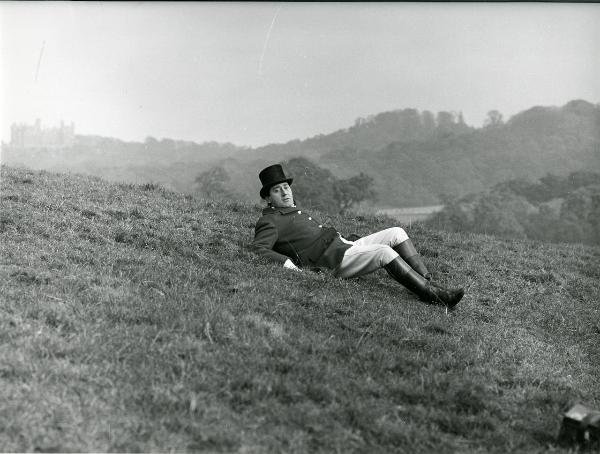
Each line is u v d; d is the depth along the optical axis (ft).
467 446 12.89
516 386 15.99
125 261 20.45
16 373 12.72
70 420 11.59
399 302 20.75
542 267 30.32
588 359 19.21
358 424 12.87
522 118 265.34
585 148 238.68
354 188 183.52
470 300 22.91
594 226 165.89
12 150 225.35
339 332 17.16
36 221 23.35
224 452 11.43
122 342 14.51
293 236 22.72
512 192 197.98
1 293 16.12
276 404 13.01
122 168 214.28
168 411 12.26
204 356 14.43
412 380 15.08
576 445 13.12
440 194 203.82
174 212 29.07
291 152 241.96
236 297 18.30
